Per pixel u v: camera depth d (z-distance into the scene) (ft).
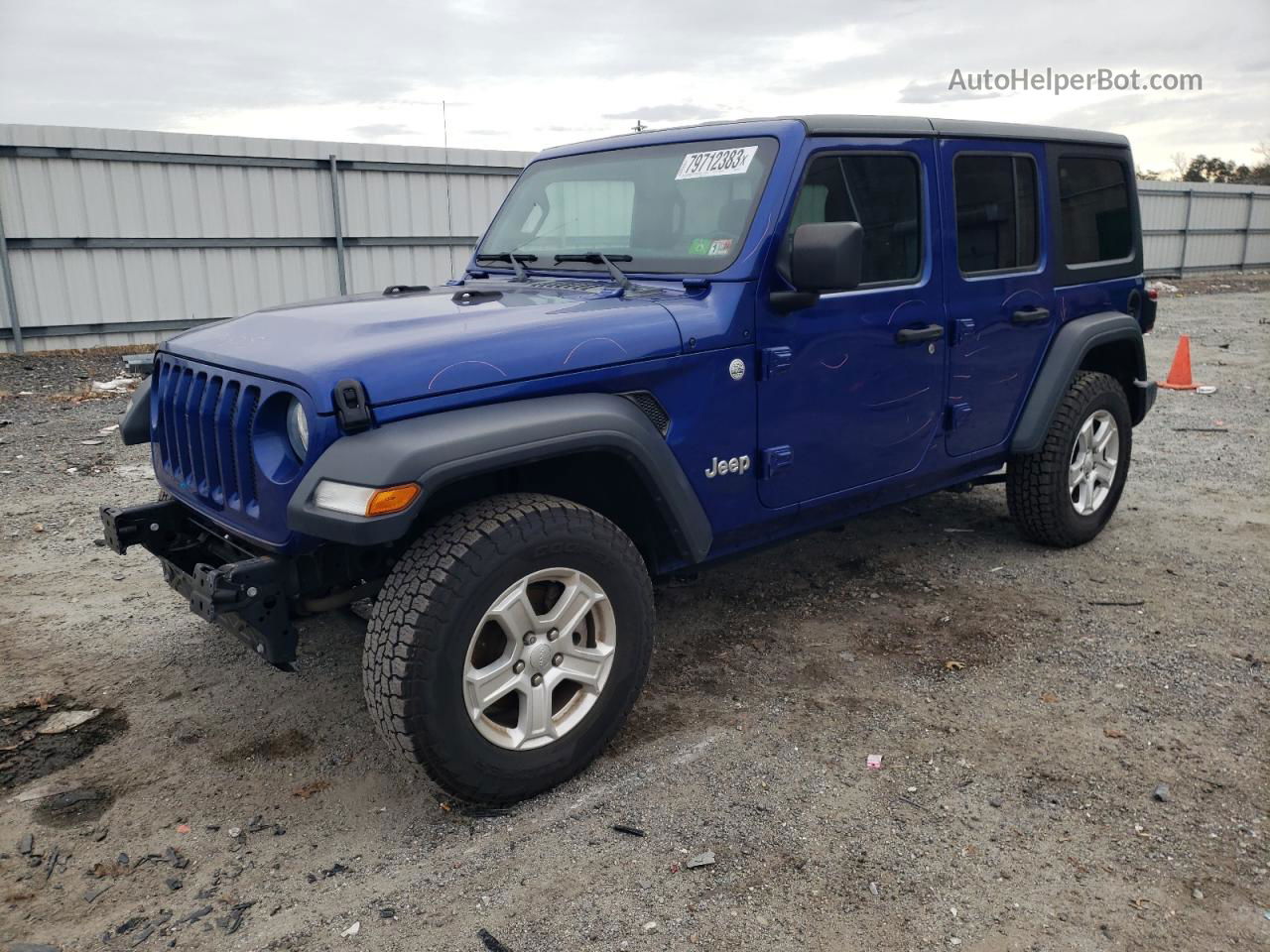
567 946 7.47
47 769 10.09
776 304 10.85
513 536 8.67
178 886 8.23
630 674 9.86
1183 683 11.59
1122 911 7.77
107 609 14.21
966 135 13.24
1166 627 13.21
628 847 8.66
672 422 10.28
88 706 11.39
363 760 10.23
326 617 10.24
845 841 8.69
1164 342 46.42
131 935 7.64
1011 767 9.86
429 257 53.26
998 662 12.23
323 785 9.77
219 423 9.31
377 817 9.23
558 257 12.66
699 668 12.19
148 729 10.88
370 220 50.75
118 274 44.04
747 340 10.77
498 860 8.53
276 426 8.84
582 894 8.05
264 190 47.26
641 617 9.85
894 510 18.69
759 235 10.78
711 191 11.46
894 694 11.45
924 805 9.21
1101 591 14.52
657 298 10.79
